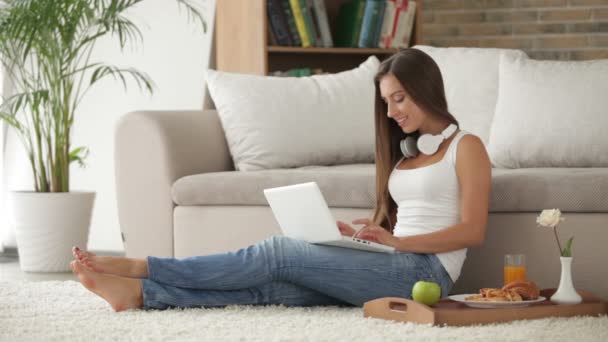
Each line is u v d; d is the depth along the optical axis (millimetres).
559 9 6121
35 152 5719
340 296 3148
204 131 4273
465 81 4316
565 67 4035
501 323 2840
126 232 4137
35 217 5051
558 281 3328
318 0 5457
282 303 3219
